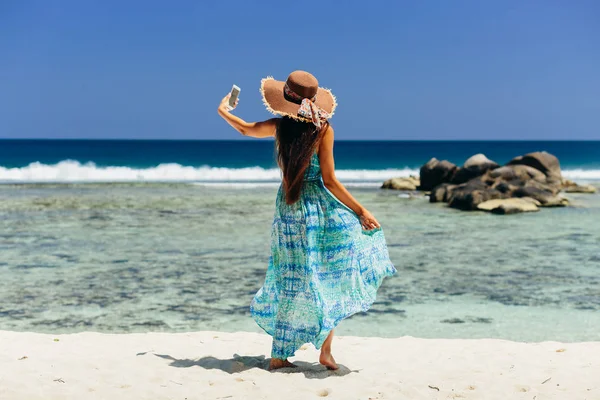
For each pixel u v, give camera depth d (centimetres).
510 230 1638
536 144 12219
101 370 476
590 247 1370
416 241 1448
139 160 6372
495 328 762
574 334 738
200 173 4097
